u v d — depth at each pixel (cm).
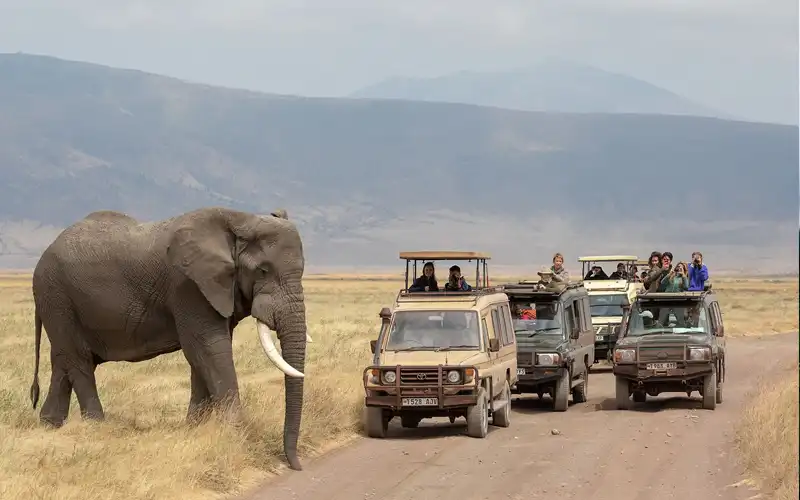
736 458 2022
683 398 3152
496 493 1734
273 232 2089
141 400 2666
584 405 3047
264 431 2066
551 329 2978
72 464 1767
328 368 3431
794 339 5700
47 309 2225
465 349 2394
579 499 1691
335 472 1906
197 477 1711
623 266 4734
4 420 2166
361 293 14162
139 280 2150
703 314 2981
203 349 2105
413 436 2369
